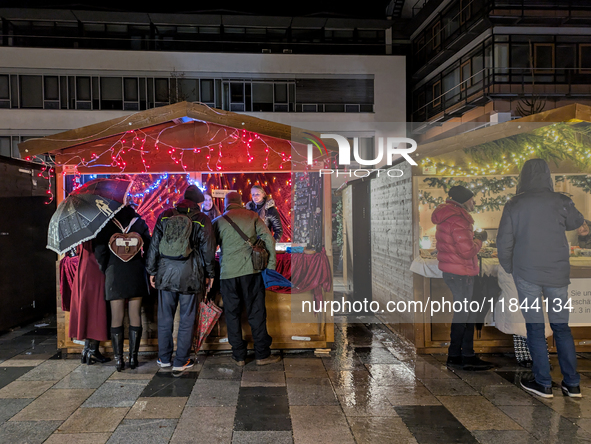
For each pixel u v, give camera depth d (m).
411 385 3.16
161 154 4.14
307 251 4.07
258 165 4.19
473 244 3.53
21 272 5.19
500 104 13.40
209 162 4.18
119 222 3.56
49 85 15.34
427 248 4.14
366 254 6.23
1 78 15.12
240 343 3.65
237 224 3.64
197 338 3.71
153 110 3.85
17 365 3.64
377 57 16.48
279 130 4.08
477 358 3.60
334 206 10.16
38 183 5.59
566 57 13.48
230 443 2.27
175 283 3.39
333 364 3.69
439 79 16.97
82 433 2.38
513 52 13.38
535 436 2.35
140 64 15.66
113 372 3.46
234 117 3.92
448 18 16.06
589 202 4.07
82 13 16.12
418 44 18.75
